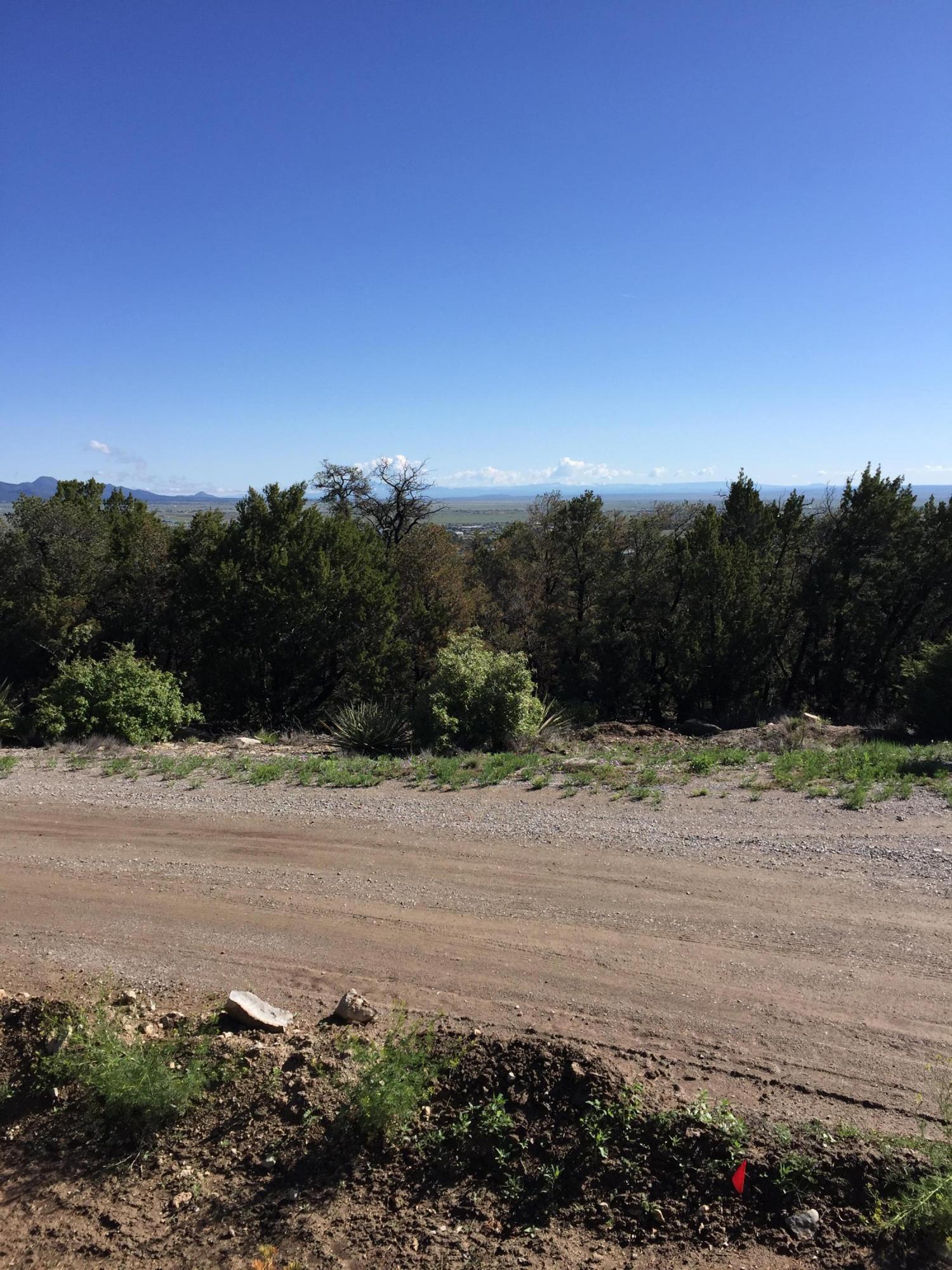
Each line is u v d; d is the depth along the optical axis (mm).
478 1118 3629
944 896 5340
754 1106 3438
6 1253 3404
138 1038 4164
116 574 25547
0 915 5832
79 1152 3828
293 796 9117
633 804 8125
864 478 25406
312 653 22375
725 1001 4234
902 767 8992
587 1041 3920
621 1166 3312
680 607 27594
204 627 23000
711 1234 3057
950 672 13406
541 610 28281
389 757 12164
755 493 28672
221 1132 3764
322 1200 3422
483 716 13141
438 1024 4168
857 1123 3303
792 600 26125
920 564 24656
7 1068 4262
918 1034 3840
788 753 10672
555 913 5453
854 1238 2955
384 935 5258
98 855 7121
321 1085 3818
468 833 7363
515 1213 3283
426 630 24391
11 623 23375
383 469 27922
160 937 5363
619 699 28500
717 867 6145
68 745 13062
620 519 30172
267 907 5801
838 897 5445
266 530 22703
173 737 14812
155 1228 3432
